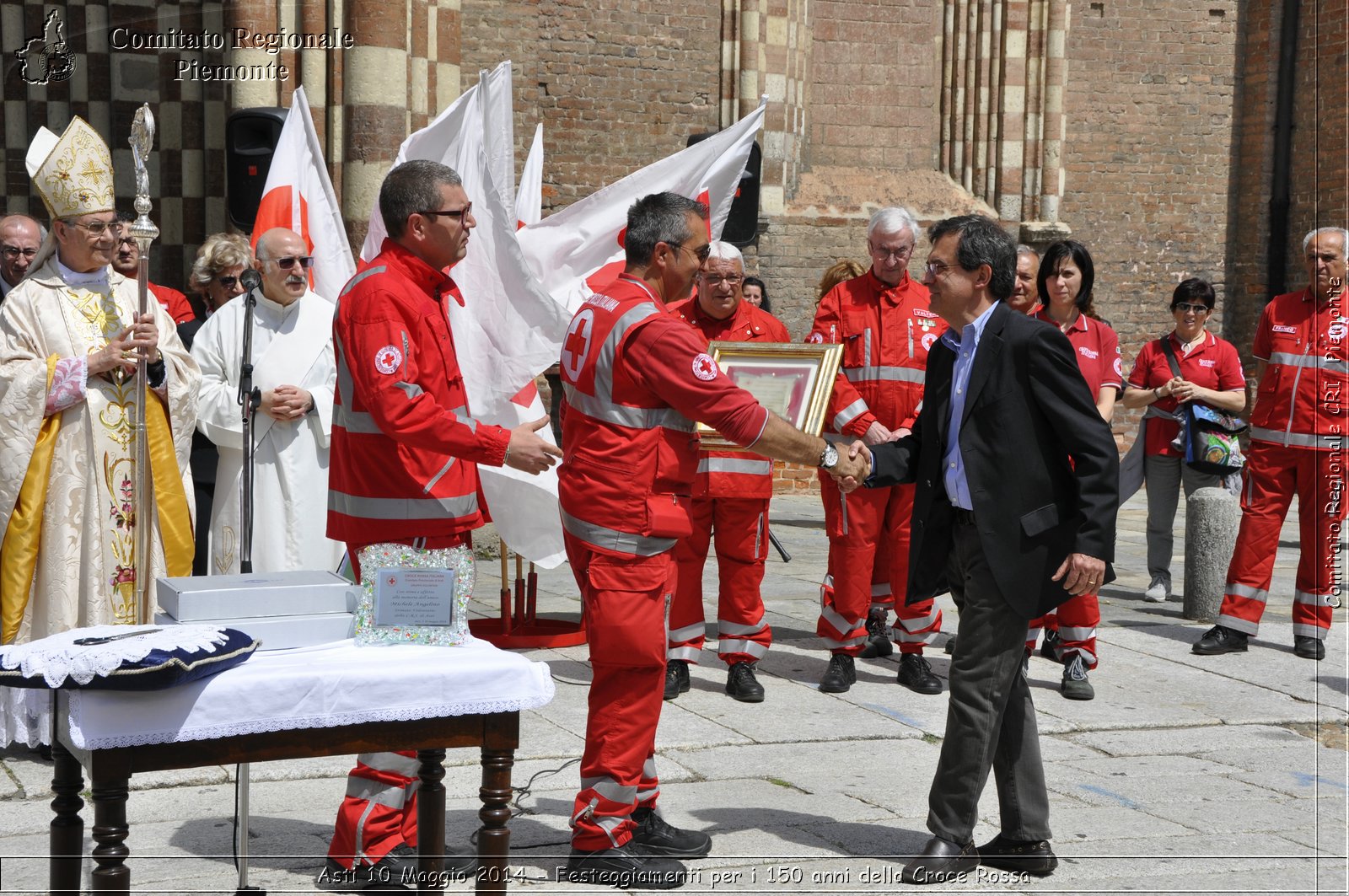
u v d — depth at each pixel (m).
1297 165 15.20
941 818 4.14
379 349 3.72
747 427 3.96
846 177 14.27
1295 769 5.40
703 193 7.26
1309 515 7.24
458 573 3.66
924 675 6.43
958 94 14.41
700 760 5.28
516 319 6.40
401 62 9.43
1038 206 14.52
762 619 6.25
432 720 3.40
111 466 5.28
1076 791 5.04
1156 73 15.20
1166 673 6.90
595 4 13.02
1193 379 8.70
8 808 4.59
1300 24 15.09
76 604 5.23
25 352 5.22
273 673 3.22
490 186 6.36
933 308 4.18
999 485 4.01
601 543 4.00
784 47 13.55
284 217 6.54
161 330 5.46
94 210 5.30
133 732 3.08
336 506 3.93
